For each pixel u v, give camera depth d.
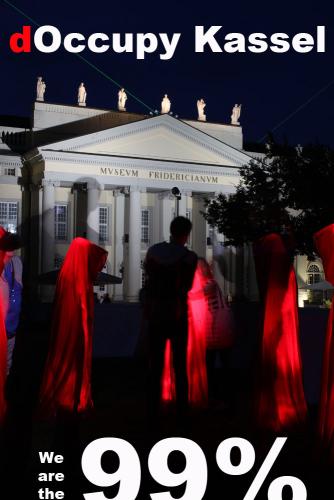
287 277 8.69
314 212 35.53
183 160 54.81
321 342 11.26
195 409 10.04
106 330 18.66
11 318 9.83
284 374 8.55
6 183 53.88
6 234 8.03
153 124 53.53
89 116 57.38
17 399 11.30
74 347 9.66
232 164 56.41
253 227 37.97
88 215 51.88
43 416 9.38
